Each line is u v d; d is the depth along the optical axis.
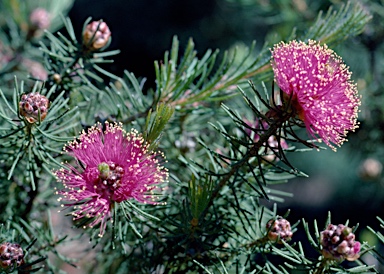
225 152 0.39
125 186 0.32
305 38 0.37
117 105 0.38
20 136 0.34
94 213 0.34
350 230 0.31
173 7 1.04
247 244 0.35
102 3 1.06
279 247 0.35
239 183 0.37
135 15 1.05
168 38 1.04
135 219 0.36
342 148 0.56
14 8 0.47
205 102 0.40
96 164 0.33
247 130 0.37
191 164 0.38
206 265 0.36
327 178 0.83
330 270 0.32
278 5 0.54
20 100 0.34
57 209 0.41
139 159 0.33
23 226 0.39
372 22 0.51
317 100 0.32
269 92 0.46
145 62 1.05
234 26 0.95
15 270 0.33
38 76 0.42
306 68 0.32
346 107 0.33
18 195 0.39
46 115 0.34
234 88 0.38
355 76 0.53
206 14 1.01
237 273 0.34
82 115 0.39
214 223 0.35
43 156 0.35
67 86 0.38
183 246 0.35
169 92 0.38
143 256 0.37
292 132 0.33
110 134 0.33
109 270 0.40
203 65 0.39
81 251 0.41
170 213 0.38
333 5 0.53
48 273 0.40
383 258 0.32
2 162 0.37
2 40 0.48
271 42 0.38
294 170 0.33
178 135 0.41
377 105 0.51
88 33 0.37
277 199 0.38
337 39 0.38
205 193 0.33
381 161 0.53
